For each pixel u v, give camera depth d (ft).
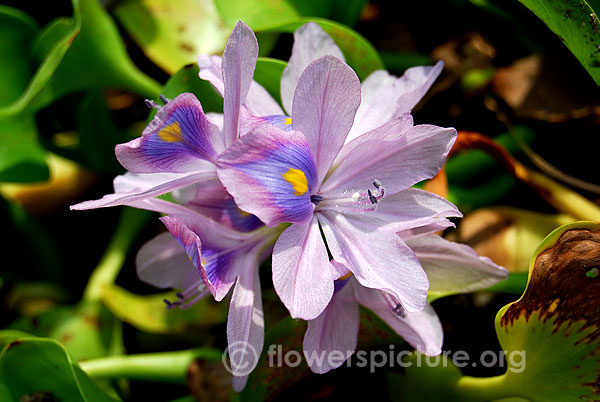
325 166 0.64
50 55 0.83
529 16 0.91
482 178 0.90
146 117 1.04
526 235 0.82
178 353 0.84
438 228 0.64
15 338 0.77
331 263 0.62
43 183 0.99
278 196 0.60
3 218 1.00
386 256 0.62
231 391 0.81
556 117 0.88
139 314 0.87
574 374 0.69
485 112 0.92
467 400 0.75
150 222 0.98
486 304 0.84
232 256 0.65
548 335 0.69
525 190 0.89
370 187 0.64
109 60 0.88
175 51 0.86
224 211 0.66
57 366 0.75
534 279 0.66
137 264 0.70
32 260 1.02
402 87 0.69
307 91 0.61
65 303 1.01
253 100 0.69
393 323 0.69
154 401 0.90
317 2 0.89
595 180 0.90
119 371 0.83
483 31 0.98
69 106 1.00
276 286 0.61
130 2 0.88
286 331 0.73
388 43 1.00
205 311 0.86
